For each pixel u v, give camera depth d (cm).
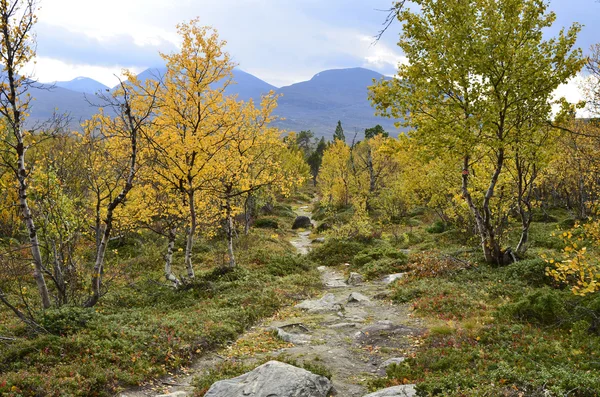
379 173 5178
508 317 1116
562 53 1508
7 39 1070
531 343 916
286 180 1928
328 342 1171
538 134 1641
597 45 1592
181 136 1661
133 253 2648
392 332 1186
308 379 788
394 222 4166
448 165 2066
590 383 644
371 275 2130
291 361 955
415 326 1232
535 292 1160
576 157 2333
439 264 1878
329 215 4359
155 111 1627
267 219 4519
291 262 2384
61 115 1262
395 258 2359
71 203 1445
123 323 1209
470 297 1387
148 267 2372
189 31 1592
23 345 957
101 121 1541
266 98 2050
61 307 1191
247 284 1831
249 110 2012
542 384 666
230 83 1703
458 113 1666
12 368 867
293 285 1919
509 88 1539
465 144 1595
